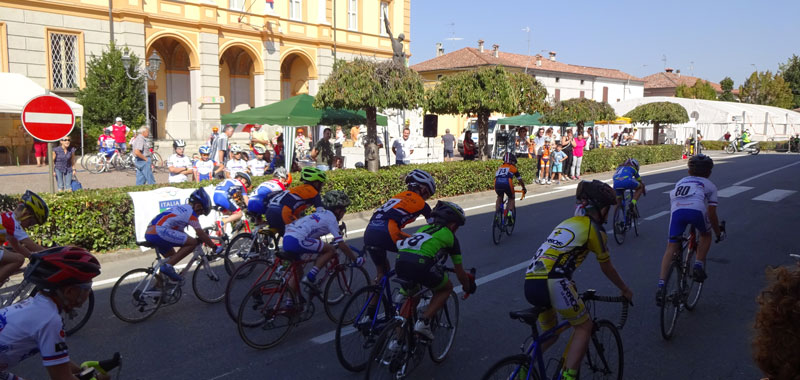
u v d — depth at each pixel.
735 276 7.02
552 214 11.62
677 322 5.43
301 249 4.94
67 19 19.83
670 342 4.93
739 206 12.79
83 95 19.86
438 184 13.33
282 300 4.85
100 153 18.22
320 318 5.52
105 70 19.75
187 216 5.58
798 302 1.65
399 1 31.92
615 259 7.92
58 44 19.89
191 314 5.62
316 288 5.11
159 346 4.78
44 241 7.35
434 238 3.93
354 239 8.91
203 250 6.27
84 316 5.11
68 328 5.01
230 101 29.05
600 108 20.94
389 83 11.91
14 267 4.95
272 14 26.06
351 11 29.69
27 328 2.46
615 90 53.22
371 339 4.32
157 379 4.14
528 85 15.23
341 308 5.60
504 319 5.46
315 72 28.34
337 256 5.51
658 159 25.58
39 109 7.73
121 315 5.27
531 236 9.39
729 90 69.19
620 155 22.27
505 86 14.34
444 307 4.48
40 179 16.11
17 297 5.11
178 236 5.54
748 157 31.81
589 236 3.36
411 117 22.92
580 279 6.84
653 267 7.48
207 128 24.20
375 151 12.48
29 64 19.22
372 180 11.53
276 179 7.14
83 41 20.25
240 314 4.60
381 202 11.84
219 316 5.58
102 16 20.62
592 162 20.50
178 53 26.58
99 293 6.19
